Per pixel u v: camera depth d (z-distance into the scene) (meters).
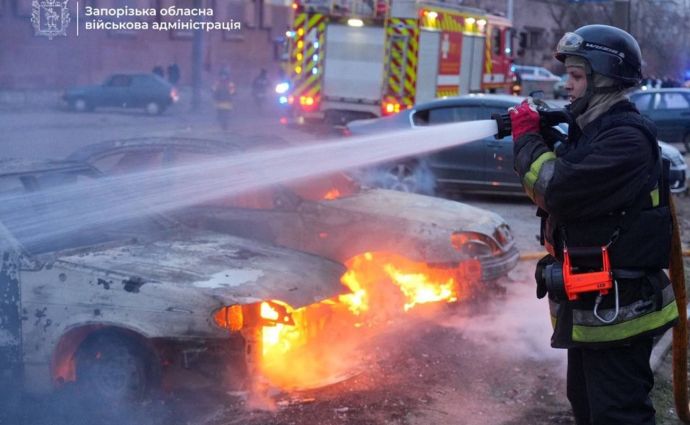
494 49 22.23
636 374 3.15
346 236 6.68
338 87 17.69
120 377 4.77
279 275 5.16
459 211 7.26
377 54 17.38
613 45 3.15
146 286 4.69
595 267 3.09
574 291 3.09
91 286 4.77
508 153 12.31
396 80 17.31
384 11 17.25
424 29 17.34
